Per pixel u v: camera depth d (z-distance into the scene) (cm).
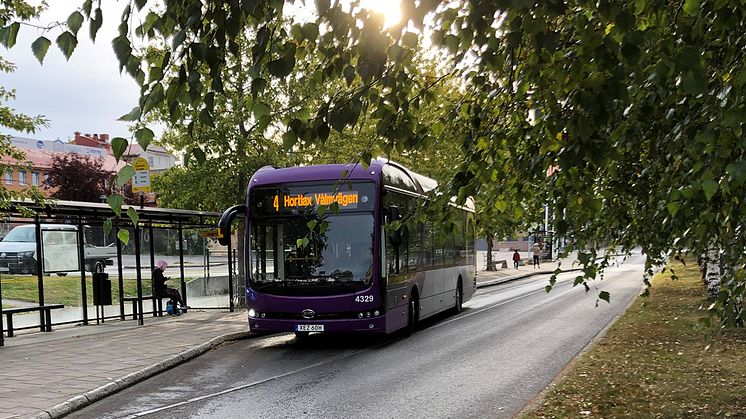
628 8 298
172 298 1836
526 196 473
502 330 1457
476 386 868
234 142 1917
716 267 1469
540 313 1811
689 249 590
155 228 1838
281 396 830
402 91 402
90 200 5016
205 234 2081
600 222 611
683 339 1141
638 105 376
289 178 1253
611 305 1969
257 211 1252
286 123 366
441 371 981
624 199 608
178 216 1795
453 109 481
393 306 1260
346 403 785
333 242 1213
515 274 4372
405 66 386
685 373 853
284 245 1230
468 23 313
